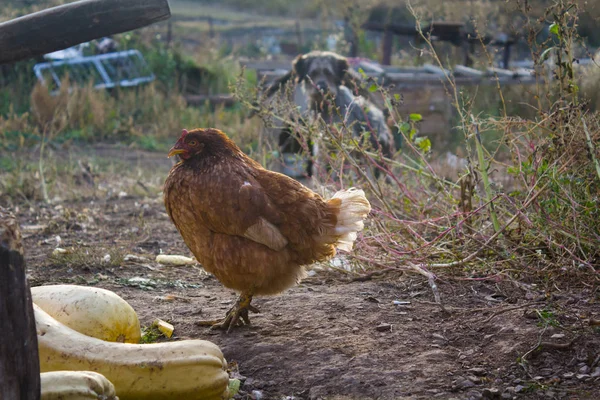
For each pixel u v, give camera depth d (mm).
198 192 1868
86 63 6348
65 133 5098
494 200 2238
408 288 2145
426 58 5879
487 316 1942
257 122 4676
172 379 1589
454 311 1988
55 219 2953
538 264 2160
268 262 1878
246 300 1938
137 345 1622
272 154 2896
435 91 4531
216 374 1611
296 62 3289
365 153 2439
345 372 1737
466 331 1890
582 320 1874
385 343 1845
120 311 1773
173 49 6977
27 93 5703
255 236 1861
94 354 1601
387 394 1664
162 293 2207
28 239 2697
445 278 2170
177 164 1943
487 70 4348
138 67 6539
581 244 2156
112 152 4828
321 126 2625
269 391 1710
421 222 2271
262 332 1925
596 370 1706
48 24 1495
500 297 2068
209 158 1895
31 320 1387
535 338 1808
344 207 1935
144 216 3045
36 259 2461
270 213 1868
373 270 2281
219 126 5301
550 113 2219
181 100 5883
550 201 2117
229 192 1851
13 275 1361
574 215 2061
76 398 1425
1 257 1349
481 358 1780
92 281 2271
